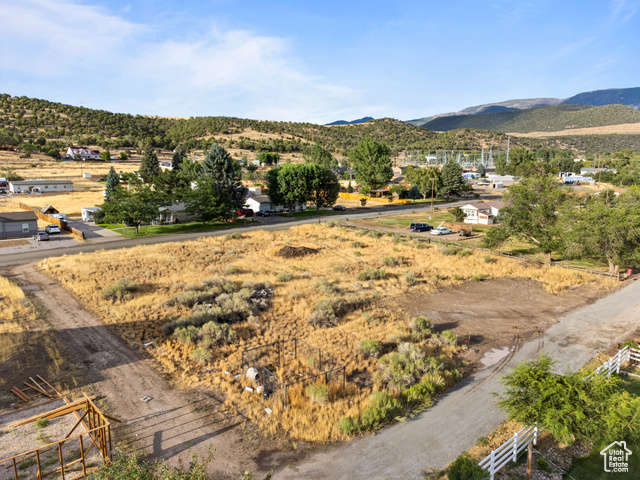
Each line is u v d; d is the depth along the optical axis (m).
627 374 21.52
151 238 59.41
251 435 15.98
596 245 39.50
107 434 15.82
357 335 26.31
